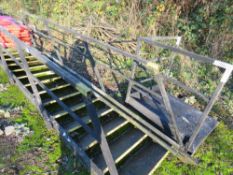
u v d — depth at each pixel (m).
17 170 2.87
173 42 6.28
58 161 3.10
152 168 3.18
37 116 3.83
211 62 2.81
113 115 4.07
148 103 4.36
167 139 3.40
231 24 5.56
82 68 5.68
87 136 3.41
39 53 2.92
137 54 4.05
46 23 5.66
